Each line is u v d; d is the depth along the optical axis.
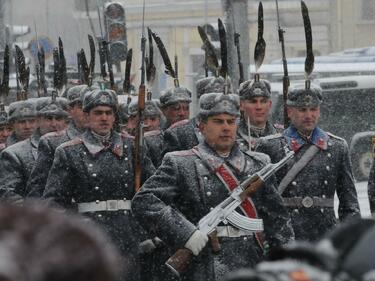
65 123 15.43
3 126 17.03
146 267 12.51
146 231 11.74
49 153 13.36
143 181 12.31
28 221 2.99
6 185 14.54
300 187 12.02
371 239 3.23
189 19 47.69
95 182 12.06
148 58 15.67
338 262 3.23
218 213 10.47
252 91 13.00
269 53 43.19
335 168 12.16
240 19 18.61
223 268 10.42
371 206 12.40
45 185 13.14
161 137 14.23
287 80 13.02
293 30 43.50
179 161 10.76
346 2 44.97
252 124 13.07
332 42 44.91
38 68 17.64
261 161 10.80
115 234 12.06
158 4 47.78
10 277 2.91
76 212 12.15
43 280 2.94
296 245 3.31
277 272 3.21
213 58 14.20
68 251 2.97
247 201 10.57
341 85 24.80
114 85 15.57
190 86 42.47
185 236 10.36
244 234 10.55
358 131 24.97
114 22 19.62
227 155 10.75
